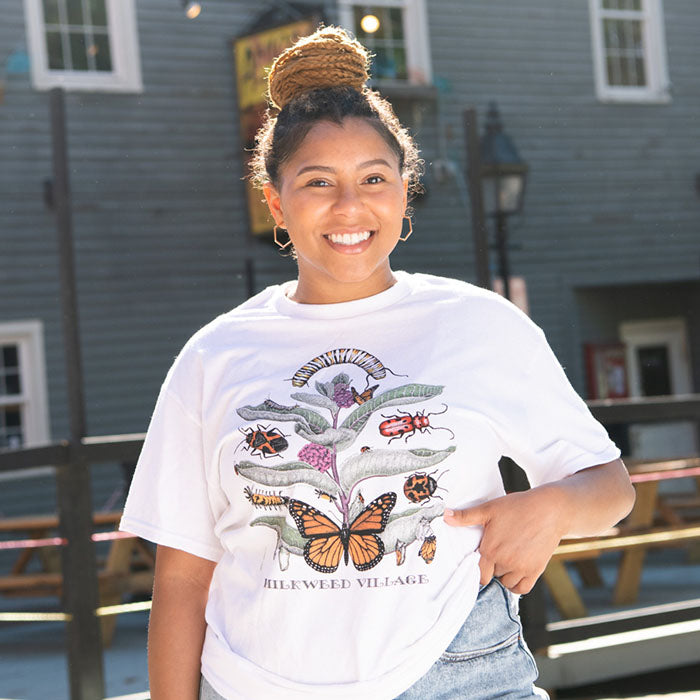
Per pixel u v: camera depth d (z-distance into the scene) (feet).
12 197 38.52
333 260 6.44
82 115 39.93
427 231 45.32
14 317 38.22
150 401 40.29
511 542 6.10
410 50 45.75
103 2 40.65
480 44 47.14
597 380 48.06
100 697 14.67
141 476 6.77
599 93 49.57
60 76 39.63
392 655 5.92
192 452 6.68
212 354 6.62
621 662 17.58
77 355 15.21
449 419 6.15
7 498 37.32
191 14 38.58
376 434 6.12
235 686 6.16
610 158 49.65
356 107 6.48
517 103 47.75
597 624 16.83
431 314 6.45
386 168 6.44
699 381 51.21
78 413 15.15
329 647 5.96
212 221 41.63
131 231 40.42
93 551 14.83
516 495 6.13
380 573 5.98
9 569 35.53
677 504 26.99
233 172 42.01
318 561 6.03
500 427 6.27
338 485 6.07
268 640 6.08
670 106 51.29
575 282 48.32
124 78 40.65
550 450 6.40
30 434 38.50
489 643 6.17
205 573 6.79
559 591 21.24
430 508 6.06
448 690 6.03
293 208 6.45
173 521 6.66
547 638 16.58
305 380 6.35
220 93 41.98
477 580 6.18
